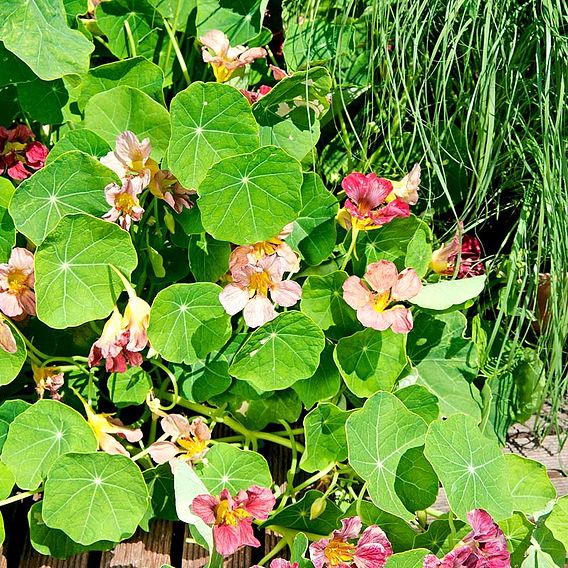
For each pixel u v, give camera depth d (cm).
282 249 62
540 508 63
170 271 67
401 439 60
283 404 66
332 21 72
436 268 68
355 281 61
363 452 59
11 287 58
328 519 61
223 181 59
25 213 59
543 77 69
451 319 69
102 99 61
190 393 65
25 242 64
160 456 59
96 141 61
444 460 58
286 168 58
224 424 71
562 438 74
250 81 72
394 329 60
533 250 74
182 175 60
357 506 60
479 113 67
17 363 59
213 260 65
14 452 58
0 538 58
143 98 61
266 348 61
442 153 74
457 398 69
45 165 60
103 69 62
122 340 58
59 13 61
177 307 60
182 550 66
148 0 66
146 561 62
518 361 73
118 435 63
